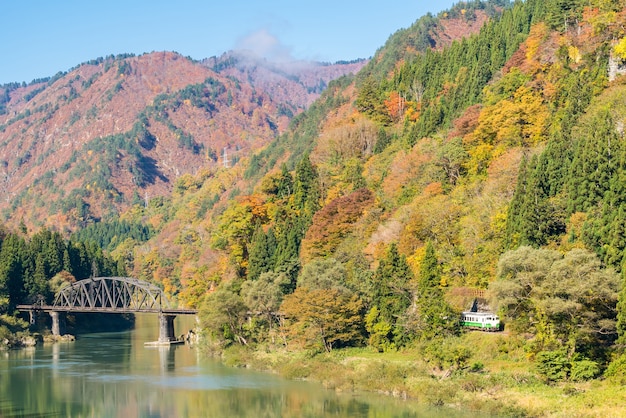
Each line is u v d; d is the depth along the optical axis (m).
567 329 127.38
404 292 160.00
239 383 151.38
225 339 191.50
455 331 151.00
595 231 137.50
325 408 129.00
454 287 163.12
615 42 197.25
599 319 126.00
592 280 122.19
